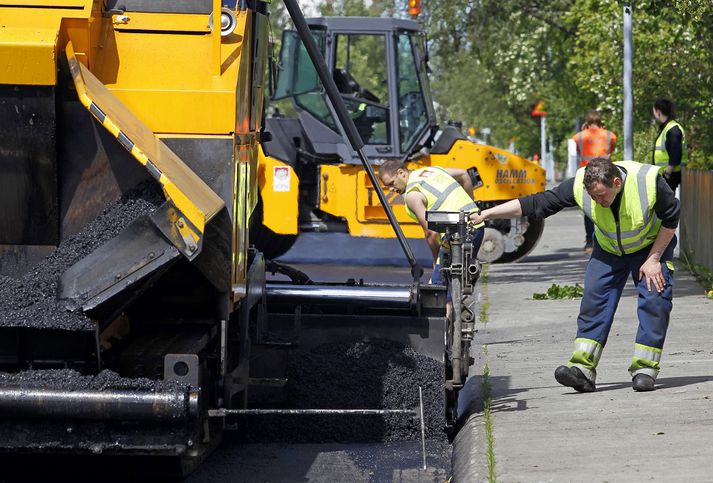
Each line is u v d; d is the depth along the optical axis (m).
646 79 55.47
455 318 19.72
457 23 80.31
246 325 18.47
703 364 23.52
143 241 14.41
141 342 16.03
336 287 21.86
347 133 21.75
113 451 14.78
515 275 43.59
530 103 106.56
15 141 15.51
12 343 15.09
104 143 15.62
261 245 46.50
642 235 20.72
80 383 14.60
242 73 16.98
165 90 16.19
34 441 14.67
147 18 16.89
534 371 23.75
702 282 37.09
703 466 15.40
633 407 19.47
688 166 51.28
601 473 15.24
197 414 14.65
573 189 20.97
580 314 21.30
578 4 66.94
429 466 18.19
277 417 19.91
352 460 18.55
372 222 46.50
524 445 17.00
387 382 20.58
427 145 47.84
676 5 36.50
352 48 46.84
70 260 14.96
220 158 16.14
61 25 16.02
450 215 19.97
